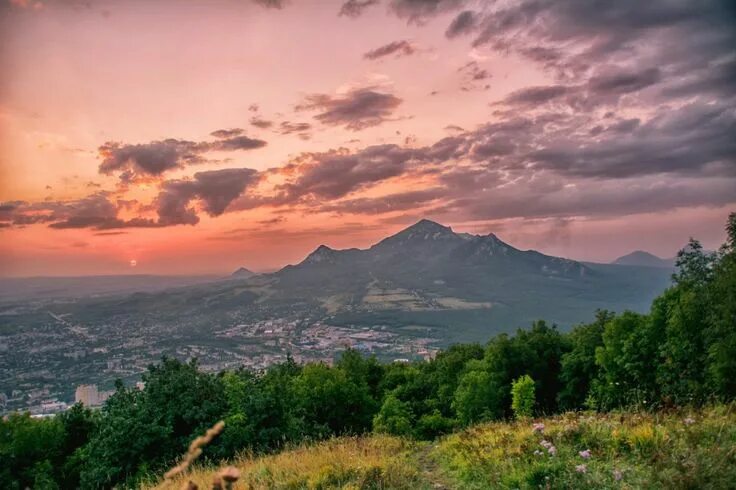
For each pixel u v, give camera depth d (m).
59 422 19.33
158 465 12.58
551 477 5.84
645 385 23.75
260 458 9.98
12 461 17.28
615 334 28.94
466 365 37.22
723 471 4.97
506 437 8.20
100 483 12.53
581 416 9.00
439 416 28.84
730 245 21.23
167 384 14.84
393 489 6.72
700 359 20.61
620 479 5.37
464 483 6.76
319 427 16.94
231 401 15.28
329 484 7.03
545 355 38.72
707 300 21.69
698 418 6.95
